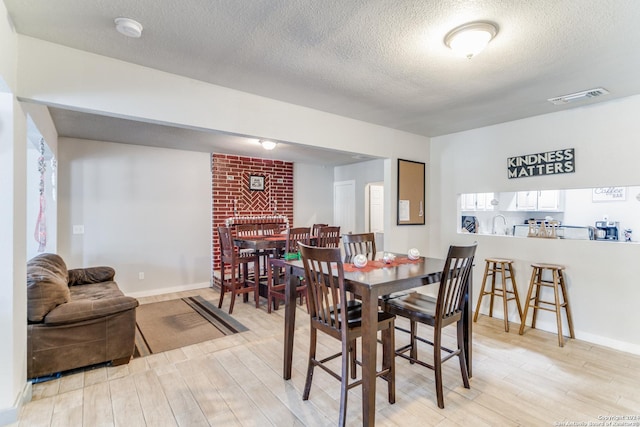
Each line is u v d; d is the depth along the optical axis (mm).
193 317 3861
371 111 3324
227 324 3625
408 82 2584
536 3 1580
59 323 2396
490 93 2812
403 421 1954
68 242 4293
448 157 4332
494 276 3611
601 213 3551
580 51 2062
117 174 4637
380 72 2400
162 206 5008
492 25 1770
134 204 4773
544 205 3910
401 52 2102
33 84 1941
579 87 2666
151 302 4496
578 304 3199
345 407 1841
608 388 2305
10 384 1905
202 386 2336
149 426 1905
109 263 4590
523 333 3309
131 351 2668
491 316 3764
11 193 1852
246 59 2215
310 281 2150
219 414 2018
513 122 3676
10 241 1864
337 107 3199
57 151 4141
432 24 1782
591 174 3098
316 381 2406
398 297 2609
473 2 1582
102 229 4531
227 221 5512
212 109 2617
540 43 1960
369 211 6434
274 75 2459
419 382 2393
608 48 2021
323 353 2873
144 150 4848
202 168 5383
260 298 4676
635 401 2146
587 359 2744
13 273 1892
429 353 2889
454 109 3254
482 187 3971
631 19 1707
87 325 2508
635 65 2260
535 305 3375
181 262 5176
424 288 4457
